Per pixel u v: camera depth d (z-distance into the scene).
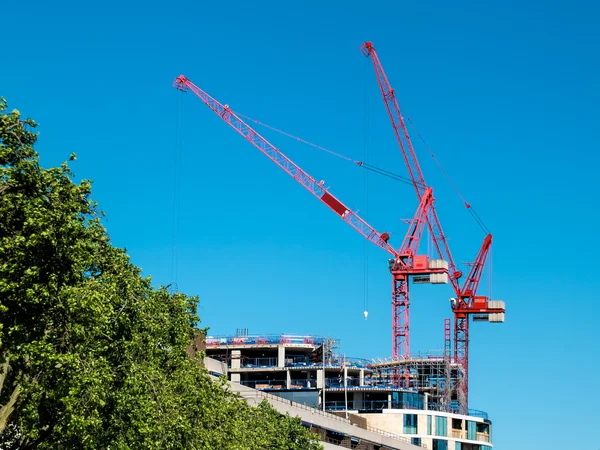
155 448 57.28
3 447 57.12
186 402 65.75
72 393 52.16
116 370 59.38
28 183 55.16
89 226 60.78
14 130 56.38
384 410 196.25
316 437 101.62
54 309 54.09
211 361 117.50
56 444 56.59
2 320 54.16
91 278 58.94
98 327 55.91
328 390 194.88
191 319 72.38
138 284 64.88
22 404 55.16
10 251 53.22
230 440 70.50
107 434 57.06
